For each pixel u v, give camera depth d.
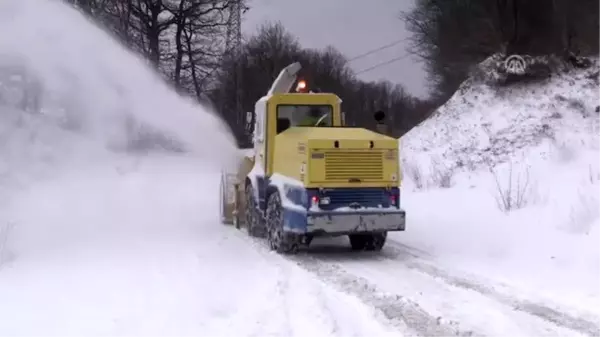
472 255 10.09
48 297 7.27
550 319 6.54
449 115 24.31
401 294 7.60
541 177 16.03
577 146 18.12
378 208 9.86
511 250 10.10
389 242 11.49
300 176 9.95
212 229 13.09
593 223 10.64
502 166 18.61
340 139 9.85
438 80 36.12
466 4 30.33
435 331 6.18
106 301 7.15
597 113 20.59
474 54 30.22
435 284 8.11
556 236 10.43
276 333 6.10
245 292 7.75
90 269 8.81
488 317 6.63
